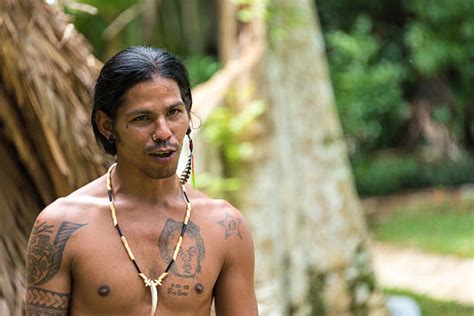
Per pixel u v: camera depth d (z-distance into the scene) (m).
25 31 6.03
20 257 6.01
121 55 3.99
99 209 4.14
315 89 11.81
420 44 23.56
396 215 24.48
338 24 25.39
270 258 10.32
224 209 4.34
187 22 16.27
